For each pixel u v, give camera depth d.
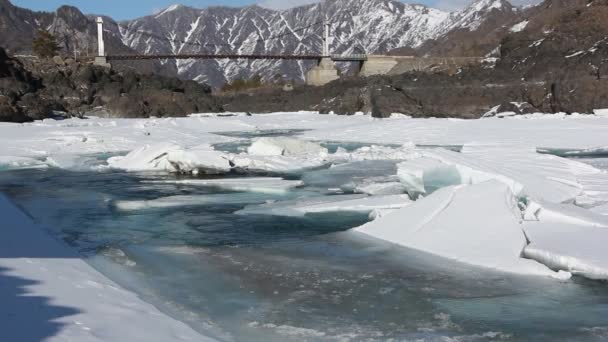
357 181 27.00
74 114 75.94
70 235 17.34
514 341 9.62
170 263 14.27
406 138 49.16
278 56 129.88
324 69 124.50
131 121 66.81
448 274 13.03
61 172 31.59
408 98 75.44
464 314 10.77
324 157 35.53
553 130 47.00
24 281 10.77
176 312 10.88
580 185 21.89
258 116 83.38
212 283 12.66
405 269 13.46
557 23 79.56
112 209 21.30
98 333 8.42
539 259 13.73
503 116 66.62
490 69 75.88
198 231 17.72
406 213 17.22
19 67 77.06
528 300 11.43
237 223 18.72
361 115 78.56
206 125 67.00
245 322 10.39
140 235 17.31
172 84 94.75
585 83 62.69
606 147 38.00
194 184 27.09
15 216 17.91
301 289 12.21
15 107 64.19
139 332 8.70
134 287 12.39
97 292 10.56
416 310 10.98
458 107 71.69
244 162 32.66
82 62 95.44
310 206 20.62
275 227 18.06
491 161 24.70
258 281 12.78
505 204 16.25
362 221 18.62
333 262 14.16
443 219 16.14
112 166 33.03
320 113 87.44
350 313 10.84
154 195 24.23
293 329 10.09
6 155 38.75
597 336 9.78
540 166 24.58
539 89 67.00
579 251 13.54
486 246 14.38
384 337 9.77
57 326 8.50
